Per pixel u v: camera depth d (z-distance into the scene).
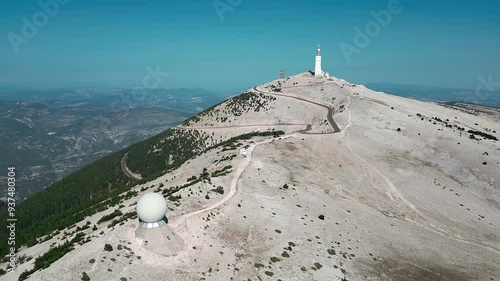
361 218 82.50
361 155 121.56
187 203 70.62
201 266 54.28
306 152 118.25
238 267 55.66
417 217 90.56
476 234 85.62
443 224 88.62
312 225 73.00
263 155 110.38
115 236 56.62
